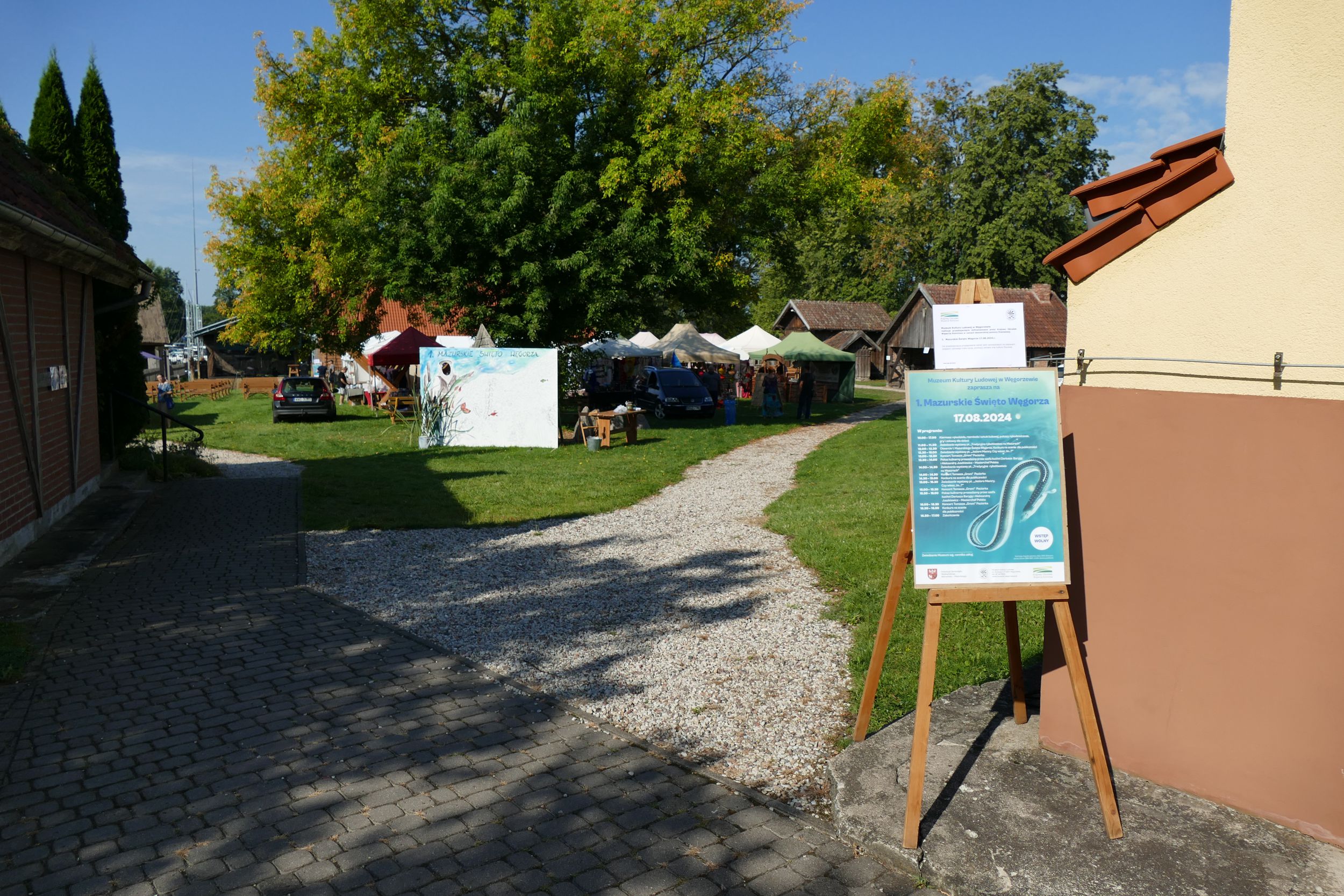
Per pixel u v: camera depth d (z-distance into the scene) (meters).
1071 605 4.51
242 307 35.91
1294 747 3.81
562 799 4.34
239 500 12.92
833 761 4.61
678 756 4.84
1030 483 4.06
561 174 23.59
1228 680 3.98
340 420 29.17
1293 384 3.88
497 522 11.52
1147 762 4.29
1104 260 4.43
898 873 3.78
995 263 53.44
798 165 26.86
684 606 7.65
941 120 59.06
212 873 3.68
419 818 4.14
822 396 40.03
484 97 27.67
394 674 6.01
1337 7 3.71
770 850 3.94
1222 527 3.96
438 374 20.84
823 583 8.28
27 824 4.04
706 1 25.36
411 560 9.45
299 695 5.61
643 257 23.17
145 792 4.34
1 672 5.69
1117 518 4.30
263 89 28.95
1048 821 3.96
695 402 29.17
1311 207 3.82
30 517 9.57
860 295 65.88
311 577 8.61
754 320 74.00
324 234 30.83
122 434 14.95
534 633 6.95
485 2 27.69
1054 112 53.50
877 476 15.33
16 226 7.86
